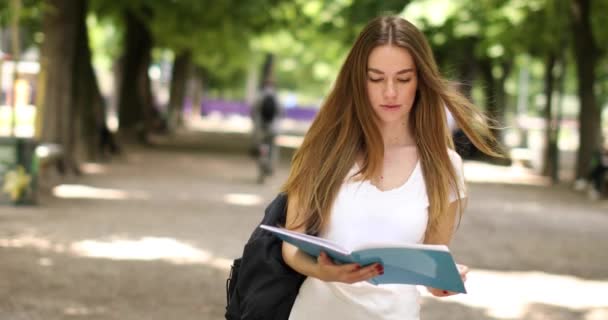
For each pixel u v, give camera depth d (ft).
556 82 120.16
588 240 43.91
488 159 113.29
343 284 10.36
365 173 10.34
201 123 214.48
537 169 99.04
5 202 46.93
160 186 61.67
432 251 9.02
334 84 10.65
